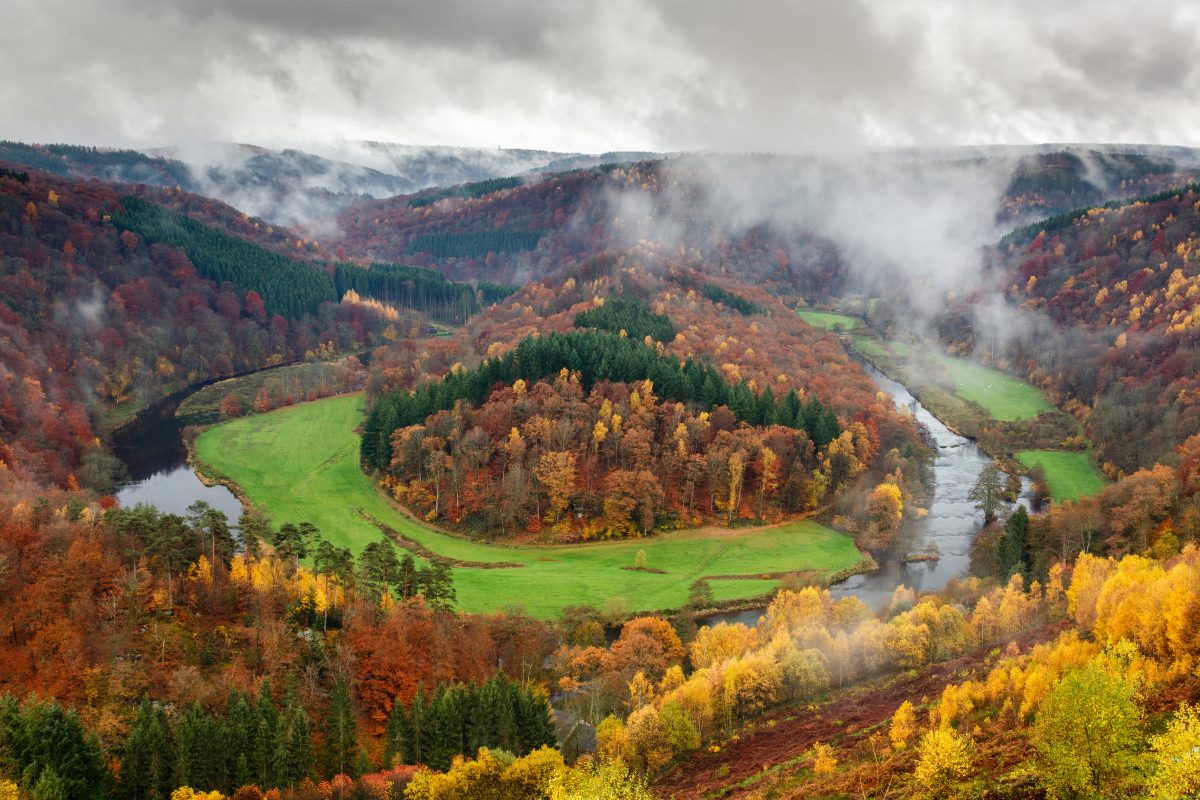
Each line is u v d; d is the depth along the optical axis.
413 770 86.38
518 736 92.50
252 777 82.69
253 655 102.31
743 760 93.75
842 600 123.81
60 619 98.19
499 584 148.00
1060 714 62.12
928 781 71.50
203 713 87.19
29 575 103.88
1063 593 120.62
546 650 119.69
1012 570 138.75
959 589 133.75
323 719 94.75
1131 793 58.59
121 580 104.94
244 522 121.06
